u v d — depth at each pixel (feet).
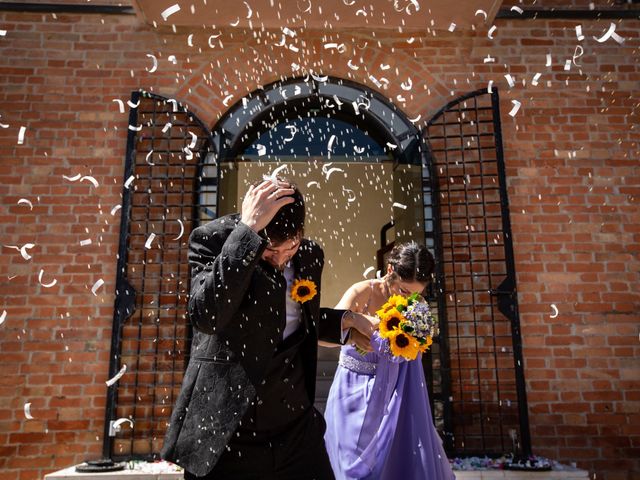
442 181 14.19
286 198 4.59
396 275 8.83
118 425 11.21
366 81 14.73
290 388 5.06
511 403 12.84
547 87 14.83
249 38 14.76
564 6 15.40
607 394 12.94
